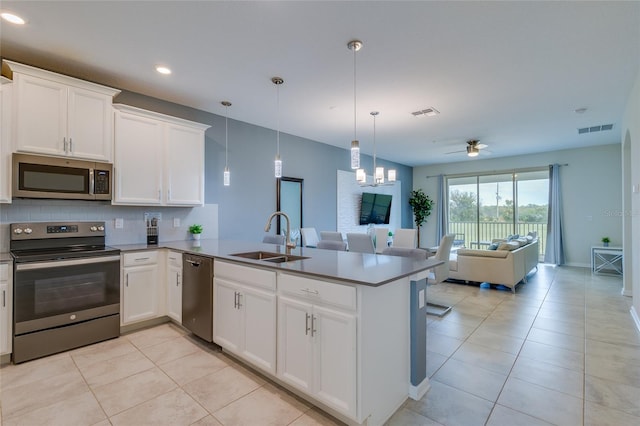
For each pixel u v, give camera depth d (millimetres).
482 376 2314
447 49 2660
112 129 3164
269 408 1934
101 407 1931
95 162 3043
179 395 2062
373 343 1756
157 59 2857
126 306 3078
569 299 4324
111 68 3035
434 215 8977
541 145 6527
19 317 2469
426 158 8016
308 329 1911
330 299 1803
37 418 1821
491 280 4781
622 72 3107
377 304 1792
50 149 2770
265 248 3225
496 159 7973
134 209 3598
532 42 2551
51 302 2619
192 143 3805
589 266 6730
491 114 4410
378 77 3205
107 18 2246
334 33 2428
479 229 8383
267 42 2562
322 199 6137
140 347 2793
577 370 2381
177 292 3172
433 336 3055
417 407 1965
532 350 2736
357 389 1674
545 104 4000
